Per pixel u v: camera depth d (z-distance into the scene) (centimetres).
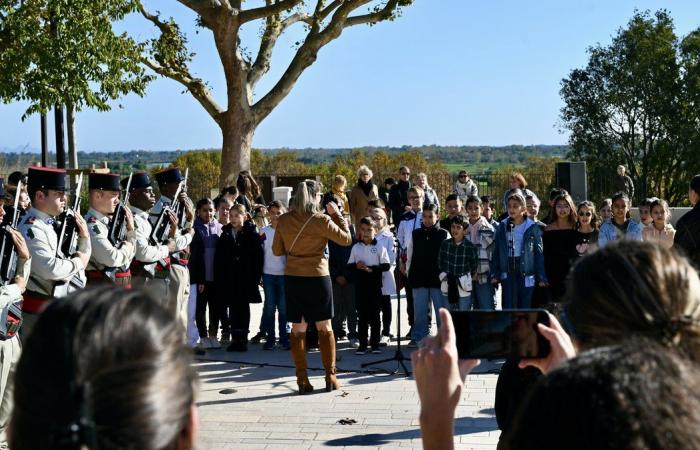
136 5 1614
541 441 104
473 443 653
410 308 1134
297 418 732
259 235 1064
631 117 3189
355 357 996
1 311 591
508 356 212
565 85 3275
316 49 2305
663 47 3116
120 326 115
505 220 972
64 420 108
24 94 1541
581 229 933
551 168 2614
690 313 135
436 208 1040
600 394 103
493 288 991
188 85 2300
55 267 655
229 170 2314
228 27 2202
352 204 1644
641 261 140
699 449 99
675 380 105
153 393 112
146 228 874
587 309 140
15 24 1516
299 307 817
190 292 1042
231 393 827
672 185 3155
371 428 698
